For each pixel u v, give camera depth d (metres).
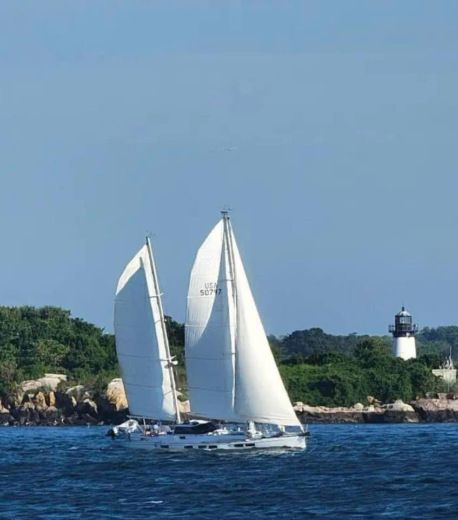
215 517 187.88
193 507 198.25
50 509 199.00
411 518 184.50
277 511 193.12
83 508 199.12
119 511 195.12
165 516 189.50
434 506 195.50
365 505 197.62
